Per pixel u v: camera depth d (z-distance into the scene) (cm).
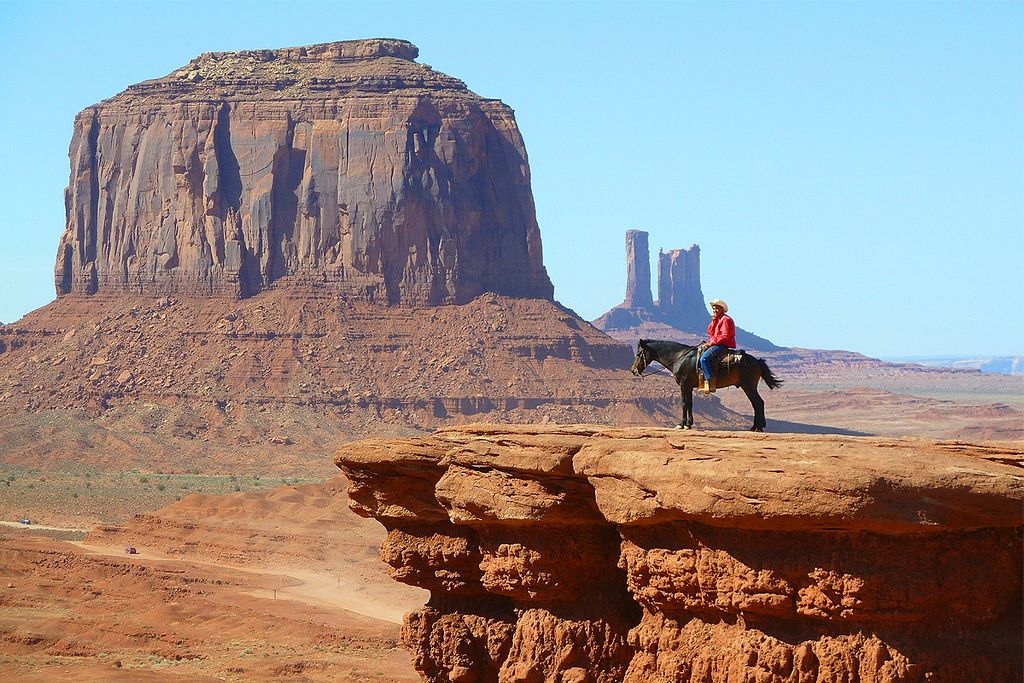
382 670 8662
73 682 8138
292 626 10119
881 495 2645
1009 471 2684
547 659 3381
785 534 2794
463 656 3688
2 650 9569
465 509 3481
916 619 2720
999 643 2731
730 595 2873
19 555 12700
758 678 2822
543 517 3303
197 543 13750
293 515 14488
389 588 11956
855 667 2736
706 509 2812
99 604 11169
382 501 3788
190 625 10450
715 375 3297
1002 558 2747
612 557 3347
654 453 2977
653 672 3080
